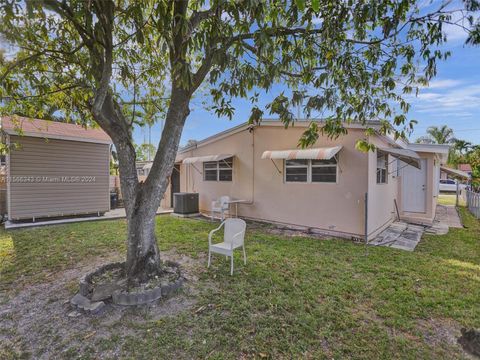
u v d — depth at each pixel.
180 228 8.77
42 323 3.33
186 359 2.71
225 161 11.33
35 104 5.41
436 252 6.41
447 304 3.83
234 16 2.94
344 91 4.35
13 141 9.11
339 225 7.86
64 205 10.32
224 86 4.23
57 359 2.72
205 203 12.38
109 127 4.12
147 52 5.13
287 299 3.88
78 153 10.67
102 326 3.24
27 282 4.53
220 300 3.83
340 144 7.82
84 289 3.94
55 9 2.98
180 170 14.17
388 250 6.45
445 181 27.89
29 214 9.49
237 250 6.27
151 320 3.36
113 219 10.82
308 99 4.09
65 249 6.37
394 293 4.14
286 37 4.05
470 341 3.00
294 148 8.88
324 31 3.60
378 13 3.28
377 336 3.09
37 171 9.66
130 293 3.71
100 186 11.34
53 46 4.43
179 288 4.14
